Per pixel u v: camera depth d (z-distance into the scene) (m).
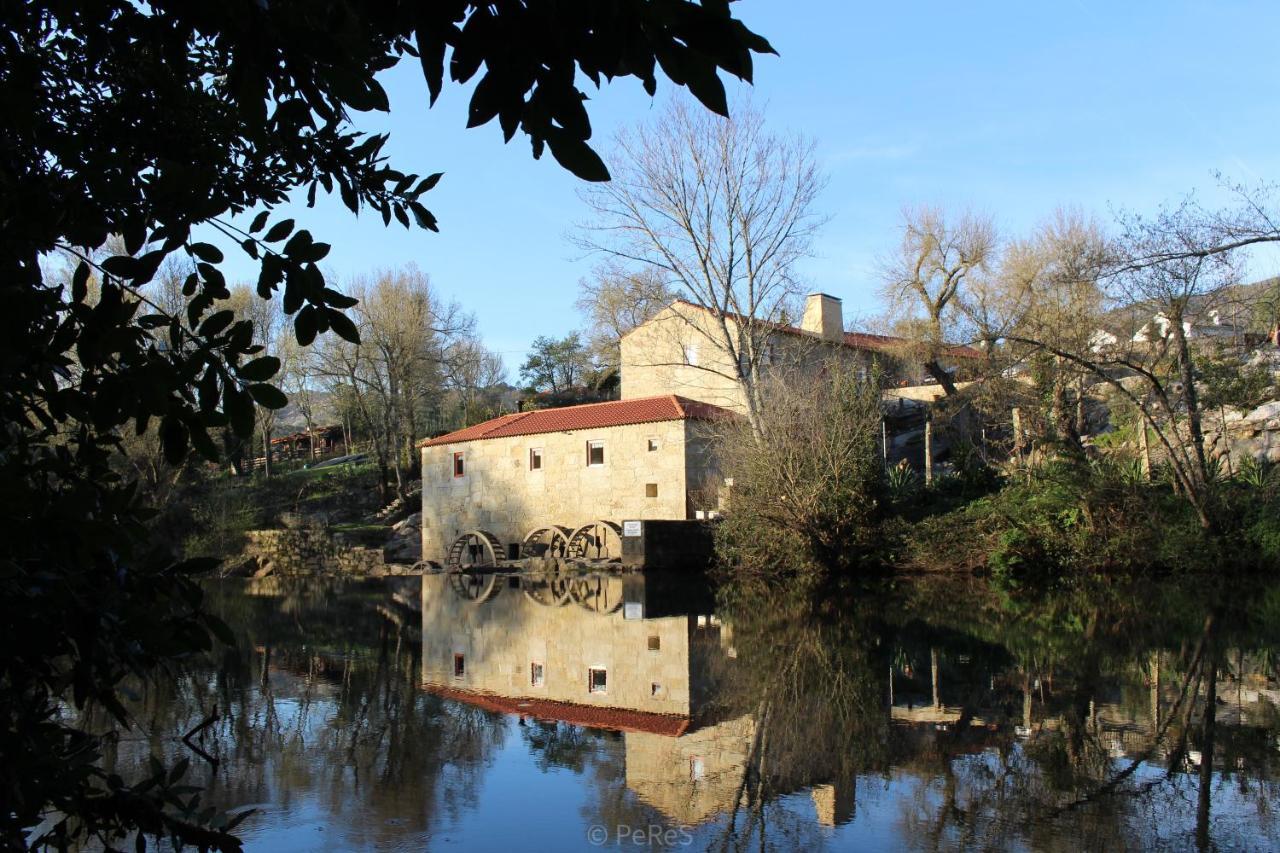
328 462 55.69
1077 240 31.03
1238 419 26.23
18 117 2.34
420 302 47.84
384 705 8.45
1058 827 4.98
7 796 2.40
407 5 1.60
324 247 2.47
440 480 37.09
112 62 2.82
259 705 8.41
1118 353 23.16
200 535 28.31
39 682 2.48
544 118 1.65
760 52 1.61
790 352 32.22
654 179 28.28
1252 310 20.19
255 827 5.06
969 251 36.16
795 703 8.35
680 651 11.75
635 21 1.57
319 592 22.95
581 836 4.96
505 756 6.60
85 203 2.40
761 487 23.56
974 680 9.27
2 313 2.20
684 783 5.95
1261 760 6.21
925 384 44.00
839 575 23.72
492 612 17.38
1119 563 21.59
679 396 33.66
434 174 3.23
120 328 2.28
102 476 2.63
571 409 35.59
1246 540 20.81
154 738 7.05
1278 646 11.13
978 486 28.62
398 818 5.27
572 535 32.03
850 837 4.89
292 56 2.13
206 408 2.37
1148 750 6.52
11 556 2.20
